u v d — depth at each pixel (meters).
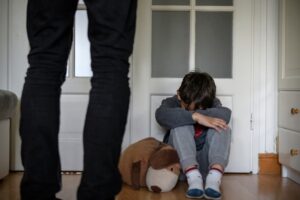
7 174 1.71
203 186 1.45
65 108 1.90
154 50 1.93
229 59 1.95
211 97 1.59
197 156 1.56
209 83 1.60
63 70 0.87
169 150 1.46
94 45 0.80
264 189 1.55
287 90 1.74
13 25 1.88
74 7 0.88
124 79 0.80
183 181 1.65
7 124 1.68
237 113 1.92
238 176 1.85
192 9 1.92
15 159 1.87
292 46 1.69
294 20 1.67
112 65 0.79
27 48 1.88
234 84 1.93
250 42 1.93
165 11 1.92
